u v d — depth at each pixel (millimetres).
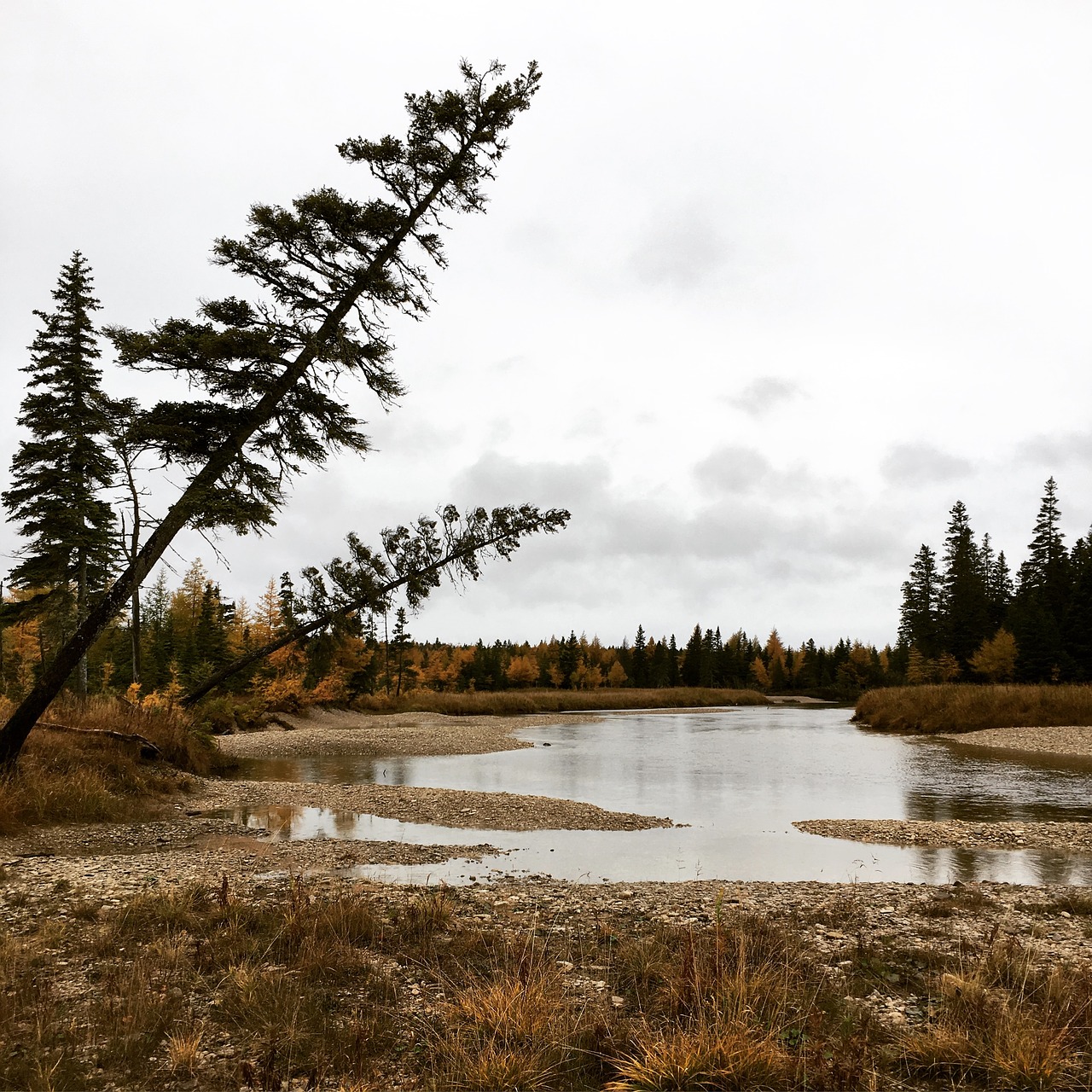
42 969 6051
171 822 14234
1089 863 12492
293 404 16062
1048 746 32500
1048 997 5215
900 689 49812
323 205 15398
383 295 16016
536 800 18219
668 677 118562
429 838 14070
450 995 5680
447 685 90000
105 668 41156
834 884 10664
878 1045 4809
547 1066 4473
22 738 13875
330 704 50875
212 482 15109
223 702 37250
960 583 70750
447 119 16266
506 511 19234
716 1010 4762
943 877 11484
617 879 11148
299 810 16531
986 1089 4270
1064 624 61062
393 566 19078
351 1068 4441
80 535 26719
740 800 19047
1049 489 70312
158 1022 4988
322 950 6371
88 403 25953
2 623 27938
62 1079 4223
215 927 7230
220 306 15281
